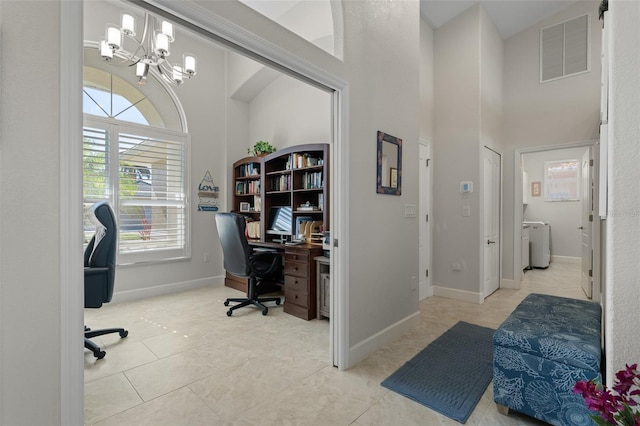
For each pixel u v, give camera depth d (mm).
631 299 966
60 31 1058
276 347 2551
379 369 2211
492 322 3184
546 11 4148
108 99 3789
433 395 1889
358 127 2336
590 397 965
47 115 1032
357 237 2328
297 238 3900
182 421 1648
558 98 4172
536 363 1604
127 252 3846
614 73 987
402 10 2838
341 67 2188
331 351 2268
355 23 2316
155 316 3277
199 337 2740
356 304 2328
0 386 960
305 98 4305
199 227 4539
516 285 4531
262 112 4891
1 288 958
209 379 2055
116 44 2641
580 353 1486
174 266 4273
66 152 1067
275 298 3723
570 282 4926
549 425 1645
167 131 4223
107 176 3719
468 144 3977
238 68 4688
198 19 1423
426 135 4148
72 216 1081
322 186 3703
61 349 1062
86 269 2361
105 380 2033
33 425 1012
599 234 3613
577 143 4023
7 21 959
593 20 3910
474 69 3926
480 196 3893
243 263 3332
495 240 4438
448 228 4160
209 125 4668
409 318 2945
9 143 964
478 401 1851
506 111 4605
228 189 4809
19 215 984
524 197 7336
